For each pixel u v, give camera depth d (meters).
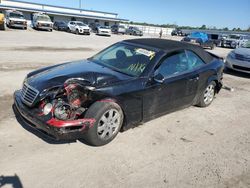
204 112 6.08
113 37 34.69
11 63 9.78
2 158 3.56
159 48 5.01
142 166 3.70
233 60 10.92
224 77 10.55
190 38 26.06
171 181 3.43
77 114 3.88
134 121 4.53
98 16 61.66
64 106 3.73
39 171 3.38
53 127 3.58
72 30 35.53
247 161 4.10
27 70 8.80
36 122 3.75
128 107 4.30
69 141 4.15
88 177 3.36
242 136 5.00
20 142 3.99
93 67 4.75
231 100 7.36
